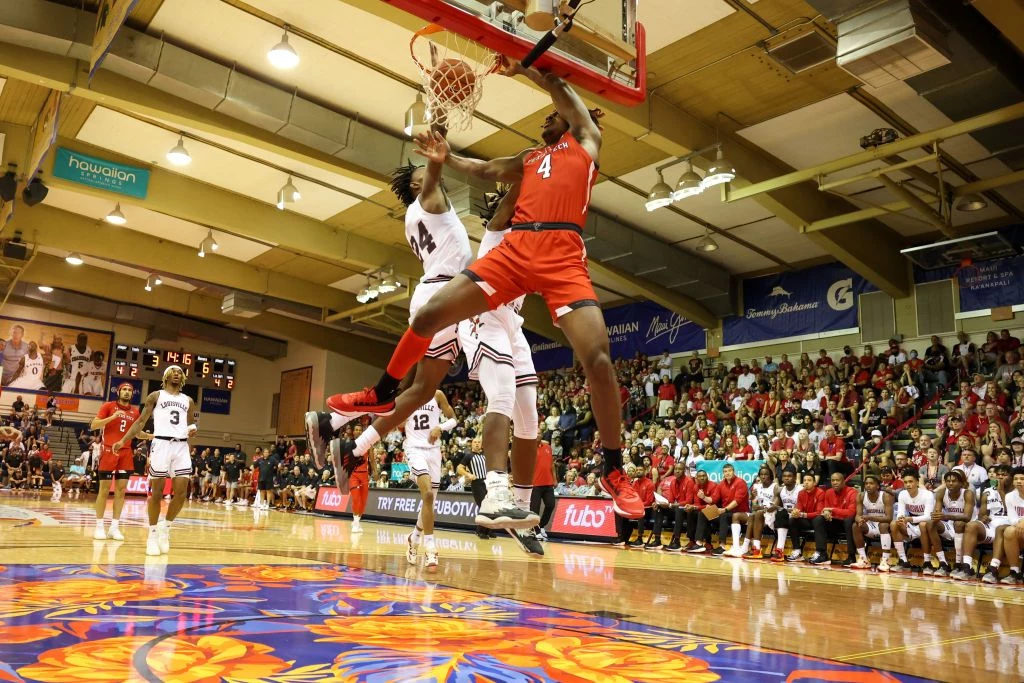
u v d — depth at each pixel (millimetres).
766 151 13172
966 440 11188
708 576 7332
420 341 2797
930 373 14805
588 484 14500
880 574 9367
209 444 30188
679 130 11898
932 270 16359
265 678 2307
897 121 12008
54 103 12242
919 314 16438
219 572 5176
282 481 21969
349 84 12031
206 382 30391
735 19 9750
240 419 30984
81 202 18125
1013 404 12516
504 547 10008
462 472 14953
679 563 9102
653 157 13523
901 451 12781
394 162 13148
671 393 18781
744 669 2801
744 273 19484
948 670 3023
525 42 3057
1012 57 9617
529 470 3754
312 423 3080
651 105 11555
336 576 5273
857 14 8773
